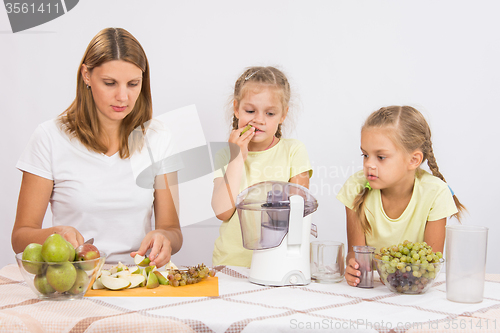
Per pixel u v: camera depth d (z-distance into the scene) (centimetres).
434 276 99
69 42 194
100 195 149
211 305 90
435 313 86
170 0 197
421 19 194
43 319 80
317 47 197
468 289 94
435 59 195
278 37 198
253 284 110
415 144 134
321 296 99
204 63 199
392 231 142
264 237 109
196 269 115
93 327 79
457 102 195
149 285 104
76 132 148
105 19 195
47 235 119
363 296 99
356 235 145
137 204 154
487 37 192
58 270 89
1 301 92
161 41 198
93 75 137
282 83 164
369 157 135
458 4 193
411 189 141
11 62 192
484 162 195
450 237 96
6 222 193
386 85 197
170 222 160
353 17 196
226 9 198
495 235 195
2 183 193
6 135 193
